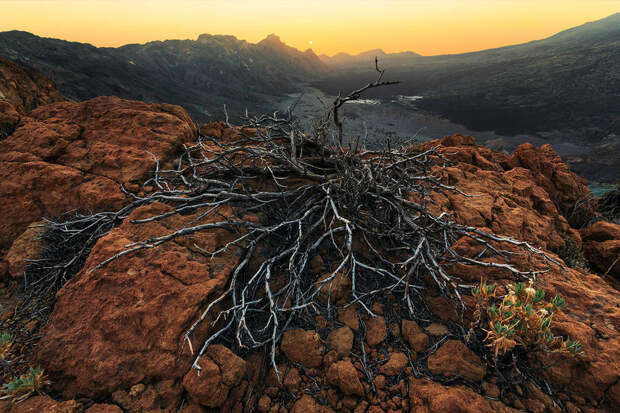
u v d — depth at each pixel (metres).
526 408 2.09
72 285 2.47
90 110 5.09
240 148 3.78
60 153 4.27
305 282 3.03
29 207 3.68
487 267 3.05
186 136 5.15
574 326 2.44
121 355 2.14
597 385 2.13
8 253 3.22
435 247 3.26
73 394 2.04
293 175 4.02
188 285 2.49
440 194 4.82
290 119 4.14
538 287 2.88
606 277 5.23
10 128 4.75
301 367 2.41
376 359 2.46
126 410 1.95
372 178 3.33
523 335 2.26
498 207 4.68
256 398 2.25
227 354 2.16
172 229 3.03
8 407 1.89
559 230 5.71
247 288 2.58
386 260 3.15
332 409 2.19
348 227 2.84
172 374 2.09
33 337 2.47
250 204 3.47
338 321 2.75
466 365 2.29
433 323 2.71
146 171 4.16
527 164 8.02
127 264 2.57
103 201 3.73
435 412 2.00
